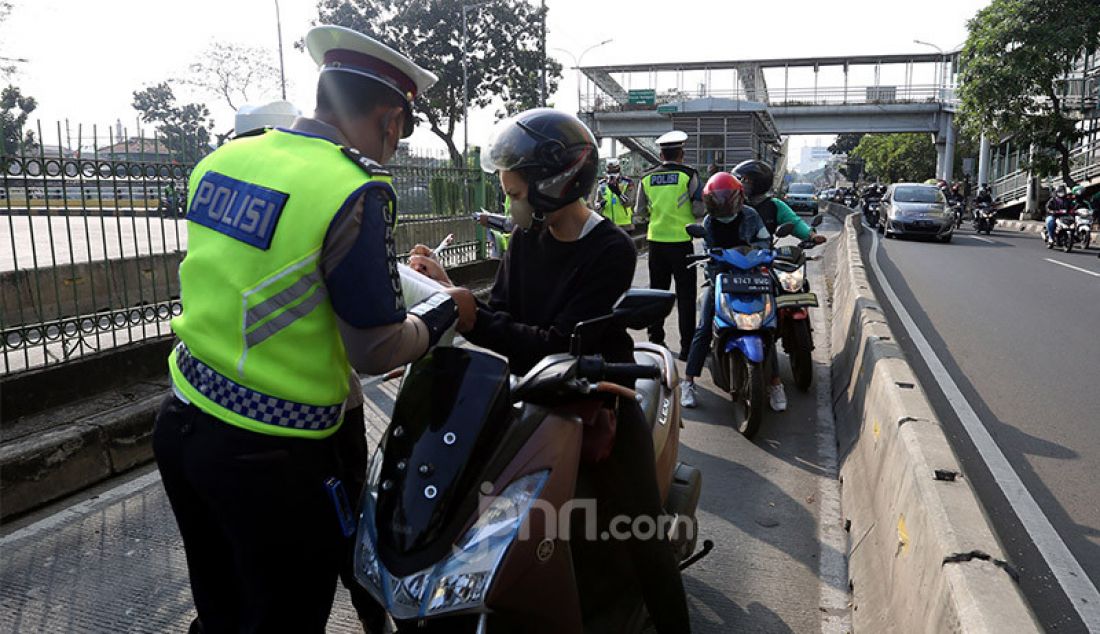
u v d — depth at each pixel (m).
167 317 5.54
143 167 5.35
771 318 5.07
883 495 3.25
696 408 5.61
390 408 5.29
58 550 3.49
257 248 1.72
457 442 1.78
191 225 1.84
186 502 1.96
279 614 1.89
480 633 1.69
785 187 46.56
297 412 1.78
